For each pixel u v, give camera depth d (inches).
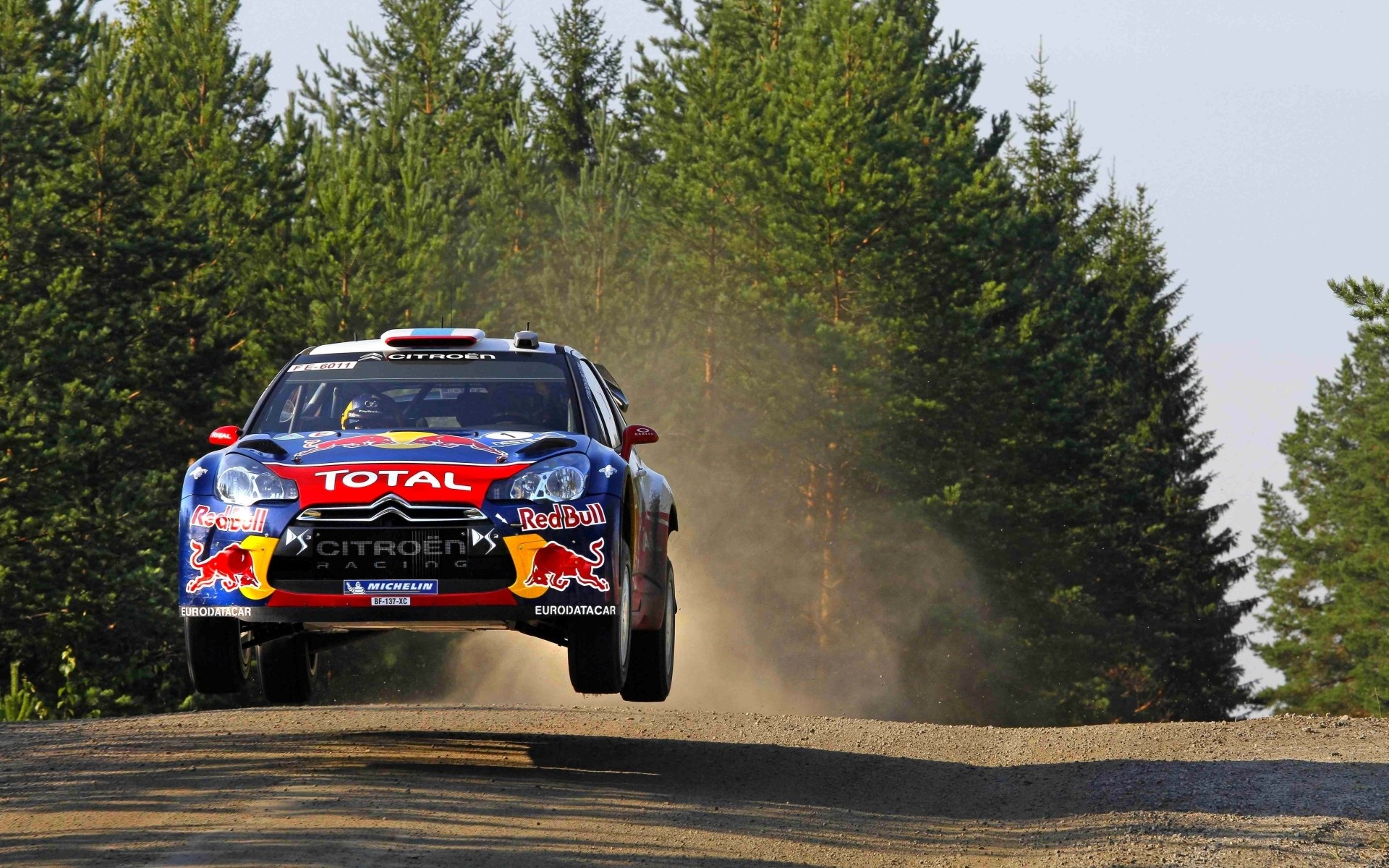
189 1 5162.4
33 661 3784.5
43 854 879.1
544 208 5925.2
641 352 4778.5
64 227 3836.1
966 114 7037.4
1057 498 5644.7
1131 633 7278.5
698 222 4945.9
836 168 4613.7
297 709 1638.8
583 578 1005.2
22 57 3730.3
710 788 1159.0
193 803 1018.7
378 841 908.0
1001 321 5767.7
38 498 3531.0
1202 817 1069.1
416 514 989.2
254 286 4672.7
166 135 4483.3
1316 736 1480.1
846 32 4847.4
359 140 5526.6
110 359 4003.4
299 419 1142.3
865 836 1022.4
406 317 4377.5
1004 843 1028.5
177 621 3870.6
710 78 5103.3
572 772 1197.7
